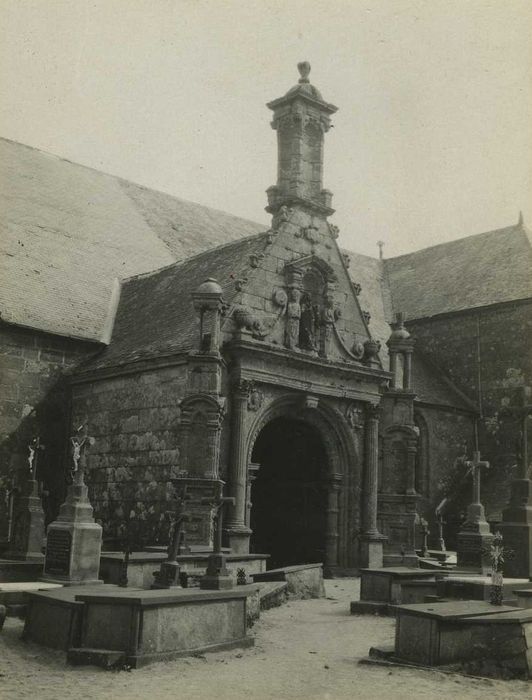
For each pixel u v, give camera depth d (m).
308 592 19.97
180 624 11.77
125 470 24.23
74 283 30.11
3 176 31.84
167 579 14.20
